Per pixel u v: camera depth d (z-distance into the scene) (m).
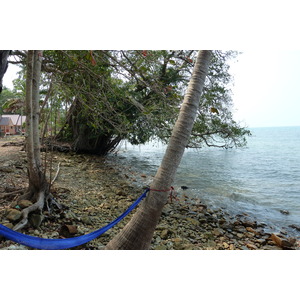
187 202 9.40
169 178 3.37
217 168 18.20
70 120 17.11
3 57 4.17
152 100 10.41
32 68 5.23
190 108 3.40
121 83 11.79
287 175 16.09
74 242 3.00
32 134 5.49
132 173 14.11
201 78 3.46
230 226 7.09
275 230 7.30
